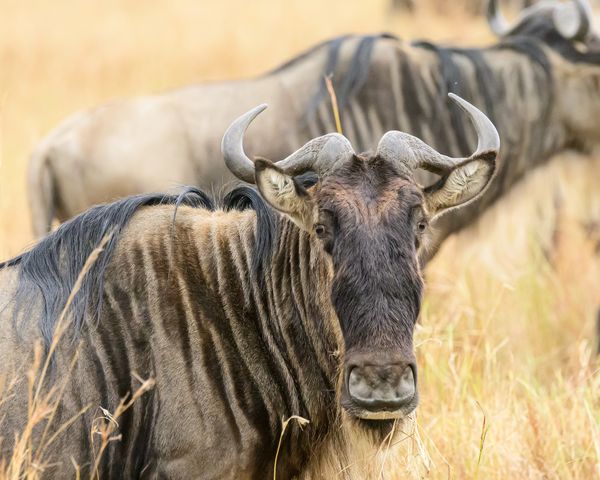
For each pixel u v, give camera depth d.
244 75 55.50
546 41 30.58
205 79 54.28
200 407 16.38
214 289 17.05
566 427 21.27
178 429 16.33
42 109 45.06
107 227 17.31
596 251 31.73
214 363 16.59
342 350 15.91
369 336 15.02
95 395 16.48
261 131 27.55
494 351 22.42
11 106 44.91
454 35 63.53
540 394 22.22
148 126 27.36
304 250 16.92
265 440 16.78
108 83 52.16
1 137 37.00
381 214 15.55
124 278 16.92
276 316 17.11
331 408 17.12
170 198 18.16
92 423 16.41
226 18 68.62
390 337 15.01
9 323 16.83
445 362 22.75
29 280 17.22
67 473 16.45
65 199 27.69
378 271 15.21
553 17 30.30
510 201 30.41
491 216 30.16
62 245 17.42
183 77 54.28
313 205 16.12
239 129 17.11
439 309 27.09
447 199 16.70
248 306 17.03
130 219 17.55
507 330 26.67
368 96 28.03
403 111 28.25
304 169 16.39
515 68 29.58
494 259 29.95
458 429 20.64
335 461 17.39
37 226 27.69
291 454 17.17
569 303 29.30
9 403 16.36
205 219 17.69
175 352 16.53
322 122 27.81
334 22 69.25
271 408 16.83
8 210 32.75
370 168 16.09
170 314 16.69
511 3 68.69
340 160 16.14
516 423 20.77
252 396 16.70
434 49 28.91
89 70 53.44
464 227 29.72
